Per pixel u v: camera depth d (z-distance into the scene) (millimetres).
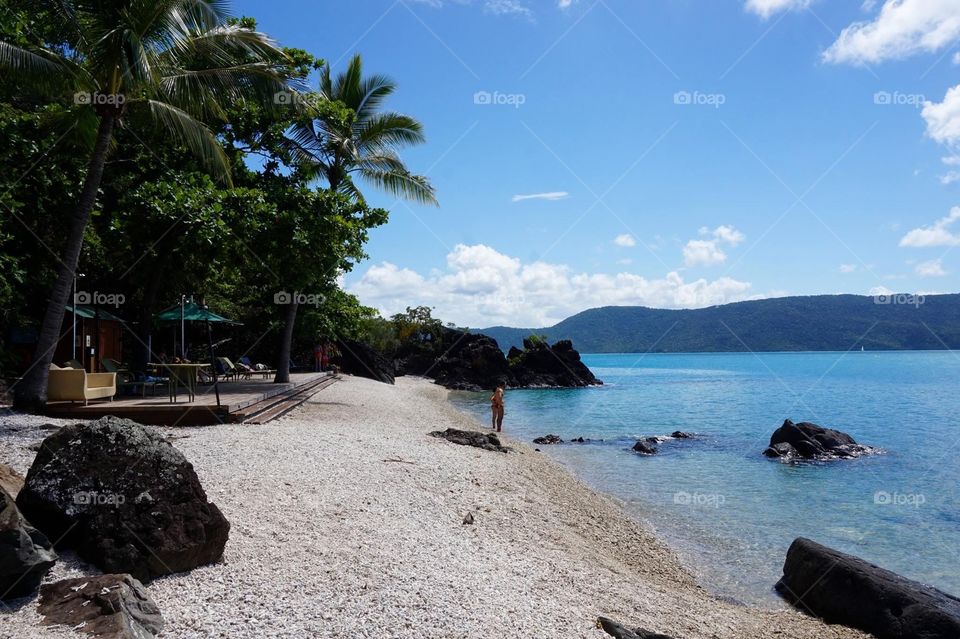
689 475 17422
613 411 37719
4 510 4750
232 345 39469
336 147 24438
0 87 15500
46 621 4258
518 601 5914
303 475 9344
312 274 22406
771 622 7605
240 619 4758
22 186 16875
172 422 13859
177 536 5465
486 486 11266
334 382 35969
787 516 13086
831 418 33531
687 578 9203
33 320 20766
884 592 7898
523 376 65750
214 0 15977
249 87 17281
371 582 5672
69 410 13539
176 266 21516
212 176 21438
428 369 70875
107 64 13609
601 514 12000
